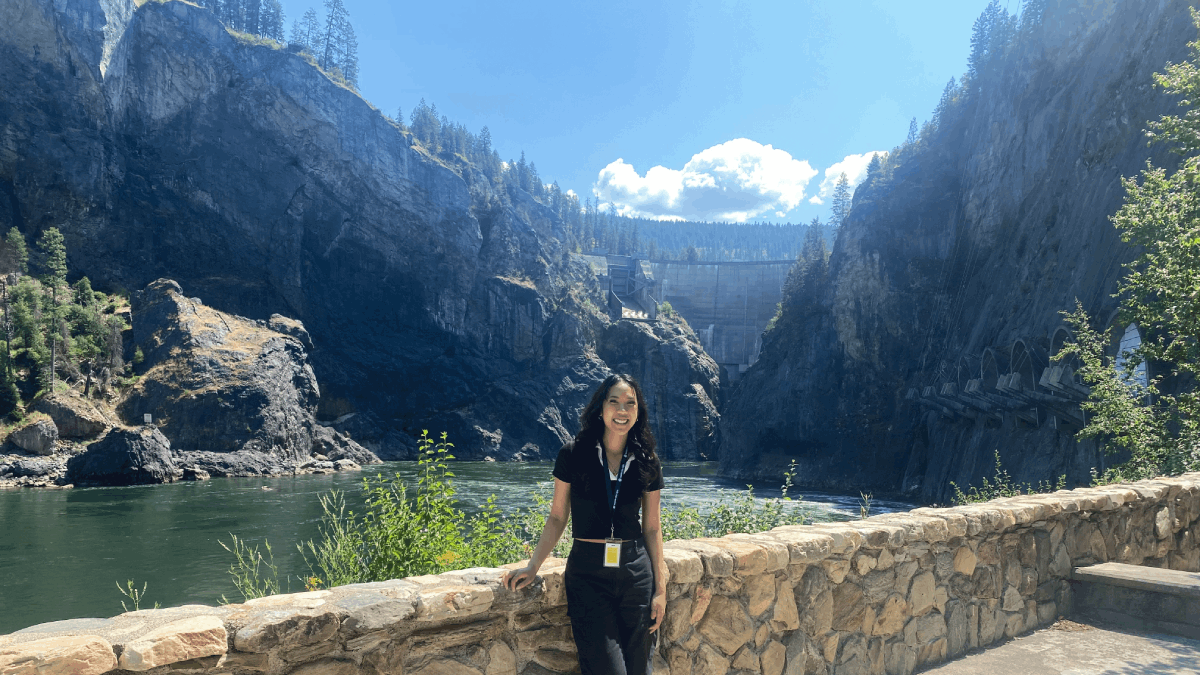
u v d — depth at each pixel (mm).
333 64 152875
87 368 69438
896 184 79312
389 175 118000
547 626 3021
